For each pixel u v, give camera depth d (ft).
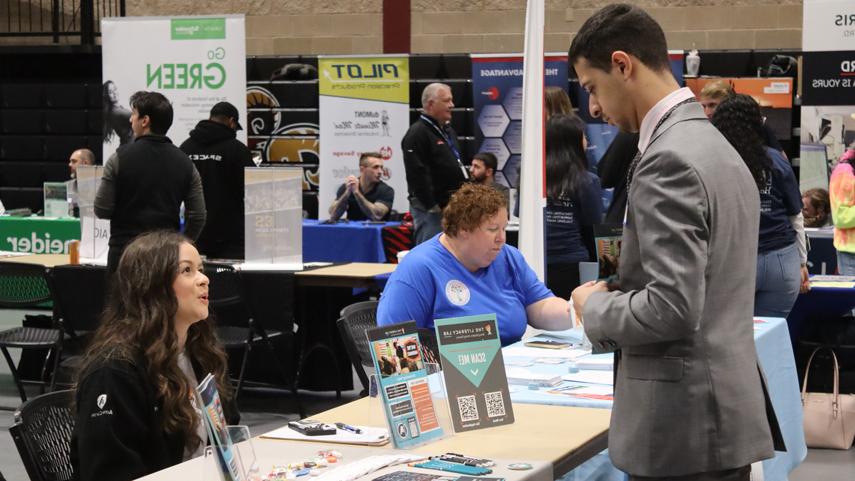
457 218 11.72
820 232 25.27
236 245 22.82
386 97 31.68
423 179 24.94
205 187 22.54
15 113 37.14
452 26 36.42
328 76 31.99
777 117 29.07
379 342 8.20
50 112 36.94
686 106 6.28
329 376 20.07
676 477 6.25
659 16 34.37
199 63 28.45
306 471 7.18
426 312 11.82
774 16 33.58
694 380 6.17
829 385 17.24
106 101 29.01
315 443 8.11
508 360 11.28
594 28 6.43
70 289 20.13
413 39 36.83
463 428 8.37
